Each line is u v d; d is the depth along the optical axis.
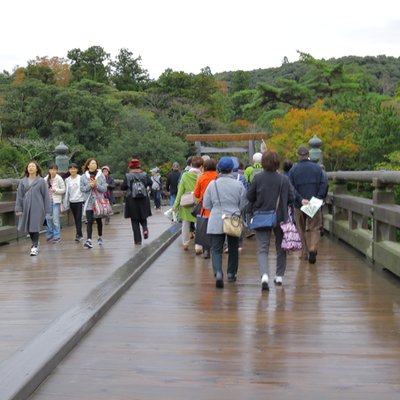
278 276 7.13
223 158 7.12
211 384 3.80
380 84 60.84
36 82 42.50
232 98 64.88
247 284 7.28
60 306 5.96
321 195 8.72
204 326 5.25
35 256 9.79
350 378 3.88
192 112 52.88
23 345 4.41
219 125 53.97
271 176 6.82
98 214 10.71
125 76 66.81
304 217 9.02
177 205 10.39
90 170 10.80
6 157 32.53
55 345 4.33
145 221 11.09
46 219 11.88
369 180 8.80
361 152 28.06
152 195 22.38
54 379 3.93
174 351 4.52
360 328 5.12
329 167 30.52
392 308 5.87
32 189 9.68
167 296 6.59
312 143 13.70
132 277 7.34
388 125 26.16
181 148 39.91
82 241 11.79
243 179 10.36
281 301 6.26
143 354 4.45
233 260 7.38
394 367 4.09
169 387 3.76
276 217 6.77
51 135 40.25
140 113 47.66
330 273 7.94
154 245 10.51
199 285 7.25
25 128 41.56
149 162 38.59
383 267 8.11
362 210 8.95
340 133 30.00
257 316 5.61
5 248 10.97
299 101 50.84
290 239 6.93
